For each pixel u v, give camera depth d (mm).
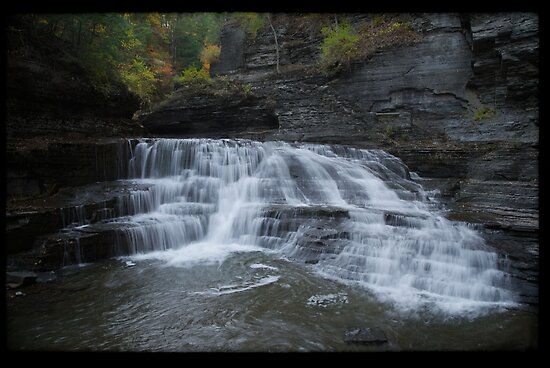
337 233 10078
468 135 18188
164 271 9062
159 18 32312
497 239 9078
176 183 13453
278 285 8250
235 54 30844
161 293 7707
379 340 5797
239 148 15891
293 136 22031
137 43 25844
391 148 17688
